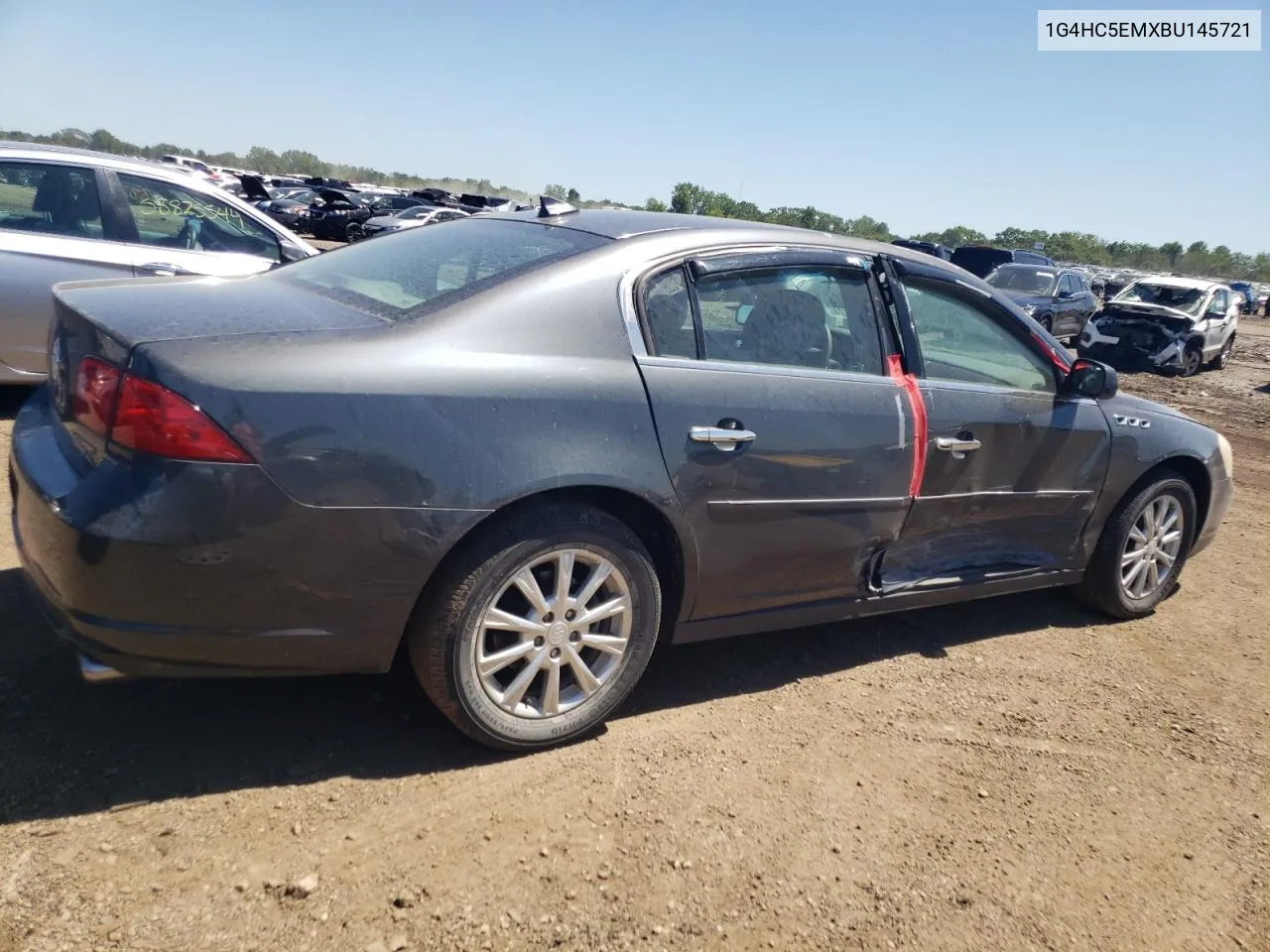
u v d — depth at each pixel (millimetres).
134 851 2377
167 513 2340
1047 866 2793
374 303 2943
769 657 3887
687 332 3143
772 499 3246
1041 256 24188
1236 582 5484
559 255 3094
